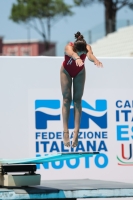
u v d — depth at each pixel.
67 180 22.08
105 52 69.19
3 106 24.00
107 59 24.56
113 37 67.62
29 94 24.12
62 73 18.28
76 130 18.50
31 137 24.11
